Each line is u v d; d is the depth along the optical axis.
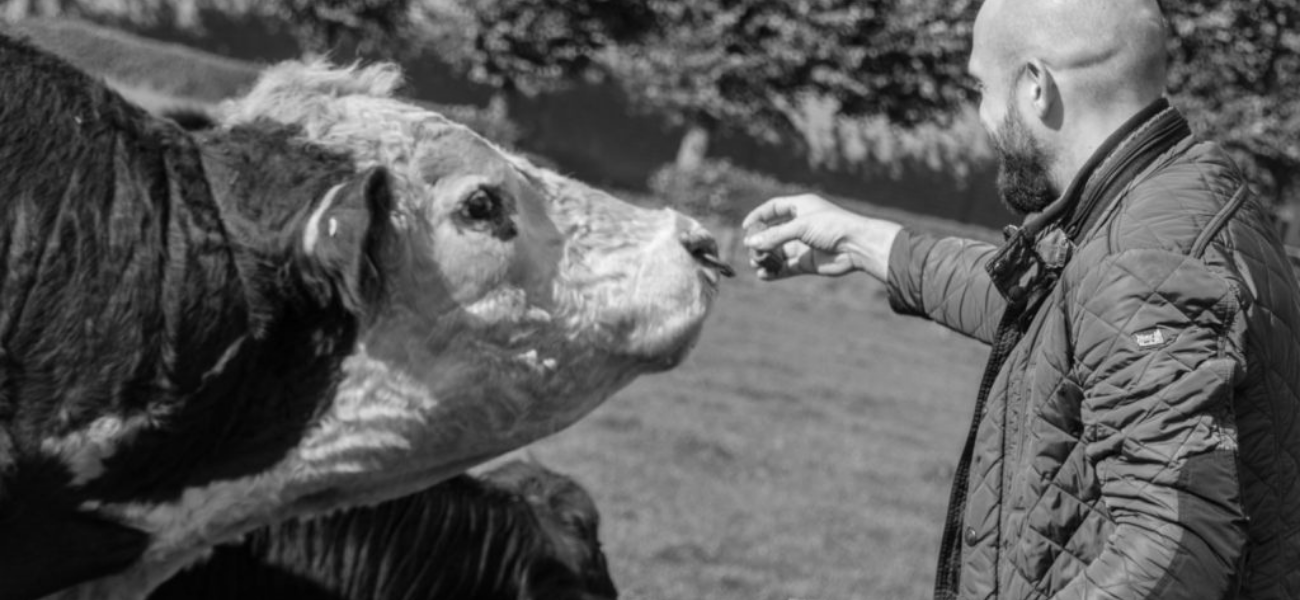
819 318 21.33
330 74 3.56
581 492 4.69
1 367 3.10
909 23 34.81
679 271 3.61
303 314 3.31
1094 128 2.95
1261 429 2.73
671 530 9.30
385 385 3.39
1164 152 2.92
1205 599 2.58
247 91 3.73
